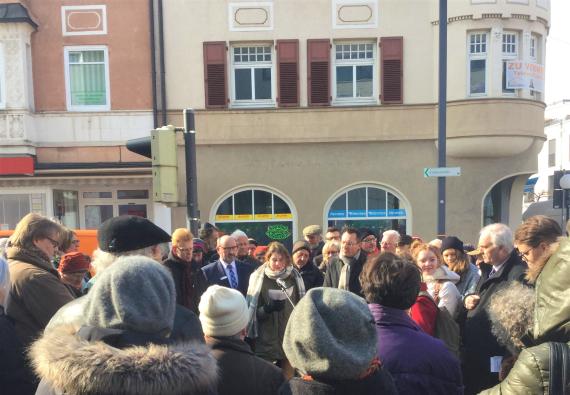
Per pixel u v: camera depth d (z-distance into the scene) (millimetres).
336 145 11023
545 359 1470
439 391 1707
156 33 11000
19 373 2057
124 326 1305
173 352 1280
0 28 10383
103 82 11086
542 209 23516
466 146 10547
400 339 1795
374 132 10938
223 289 1979
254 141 10992
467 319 2826
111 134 11078
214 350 1875
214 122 11016
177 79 11008
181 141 10984
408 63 10859
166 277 1442
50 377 1228
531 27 10609
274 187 11047
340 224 11117
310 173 11070
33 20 10703
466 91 10602
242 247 5867
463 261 3893
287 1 10875
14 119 10523
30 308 2488
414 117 10875
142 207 11797
